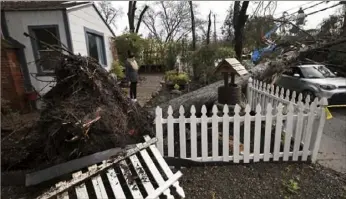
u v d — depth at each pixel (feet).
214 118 9.73
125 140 9.61
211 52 30.27
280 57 20.58
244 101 16.40
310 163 10.35
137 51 45.01
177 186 7.66
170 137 9.82
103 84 11.05
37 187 8.20
